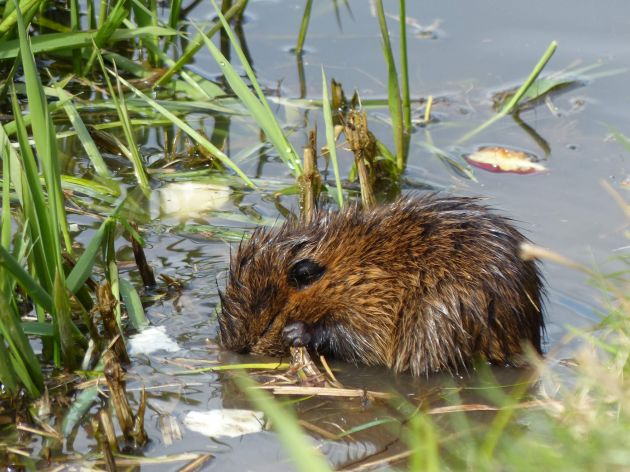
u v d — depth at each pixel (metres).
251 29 9.92
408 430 5.20
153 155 8.12
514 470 4.53
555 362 5.85
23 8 7.98
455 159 8.06
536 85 8.89
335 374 5.88
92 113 8.48
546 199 7.46
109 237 6.08
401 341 5.87
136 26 9.06
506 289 5.76
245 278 6.04
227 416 5.28
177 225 7.20
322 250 6.00
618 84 8.92
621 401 4.37
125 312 6.23
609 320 5.63
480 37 9.70
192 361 5.80
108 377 5.00
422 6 10.28
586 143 8.18
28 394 5.31
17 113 5.19
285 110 8.70
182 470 4.82
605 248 6.83
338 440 5.11
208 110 8.68
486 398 5.56
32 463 4.86
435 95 8.90
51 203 5.38
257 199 7.60
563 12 10.08
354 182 7.85
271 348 6.00
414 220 6.01
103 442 4.89
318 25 10.01
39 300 5.31
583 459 4.20
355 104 8.77
